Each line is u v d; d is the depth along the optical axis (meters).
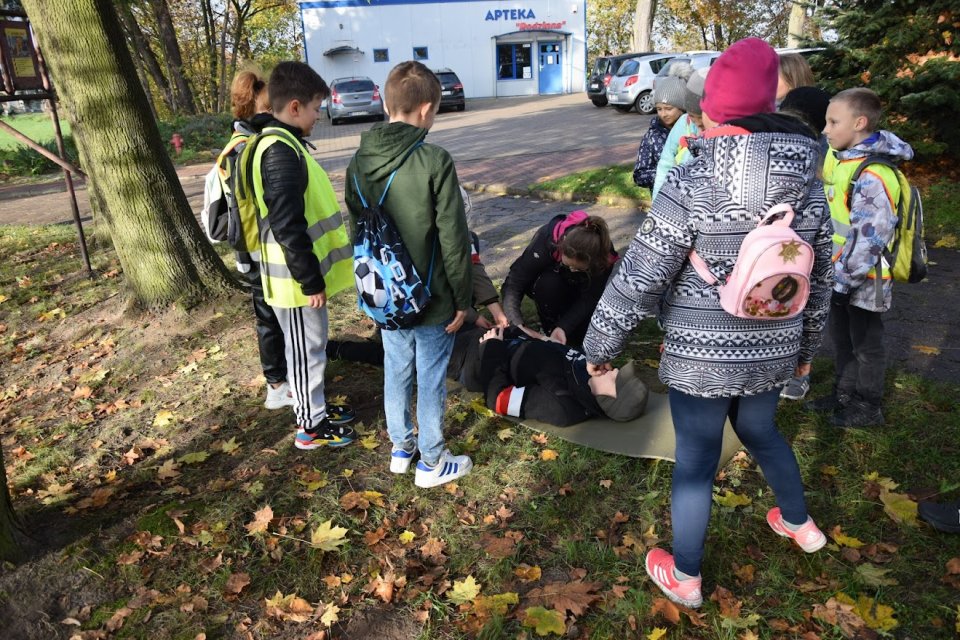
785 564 2.47
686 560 2.23
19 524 2.68
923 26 6.84
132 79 4.73
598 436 3.29
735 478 2.92
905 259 2.84
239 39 30.39
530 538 2.70
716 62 1.94
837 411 3.32
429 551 2.63
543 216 7.80
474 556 2.62
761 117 1.87
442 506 2.90
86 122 4.68
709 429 2.08
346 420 3.53
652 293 1.96
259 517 2.82
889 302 2.90
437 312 2.60
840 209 2.96
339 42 28.98
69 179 6.11
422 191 2.42
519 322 4.00
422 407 2.84
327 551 2.65
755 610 2.29
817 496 2.80
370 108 22.27
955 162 7.30
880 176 2.77
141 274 5.04
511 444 3.30
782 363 2.00
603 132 15.09
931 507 2.58
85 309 5.55
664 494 2.88
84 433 3.72
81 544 2.68
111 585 2.51
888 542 2.54
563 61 30.22
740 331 1.93
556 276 3.94
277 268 2.92
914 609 2.25
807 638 2.18
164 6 26.38
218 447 3.46
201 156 16.42
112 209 4.91
